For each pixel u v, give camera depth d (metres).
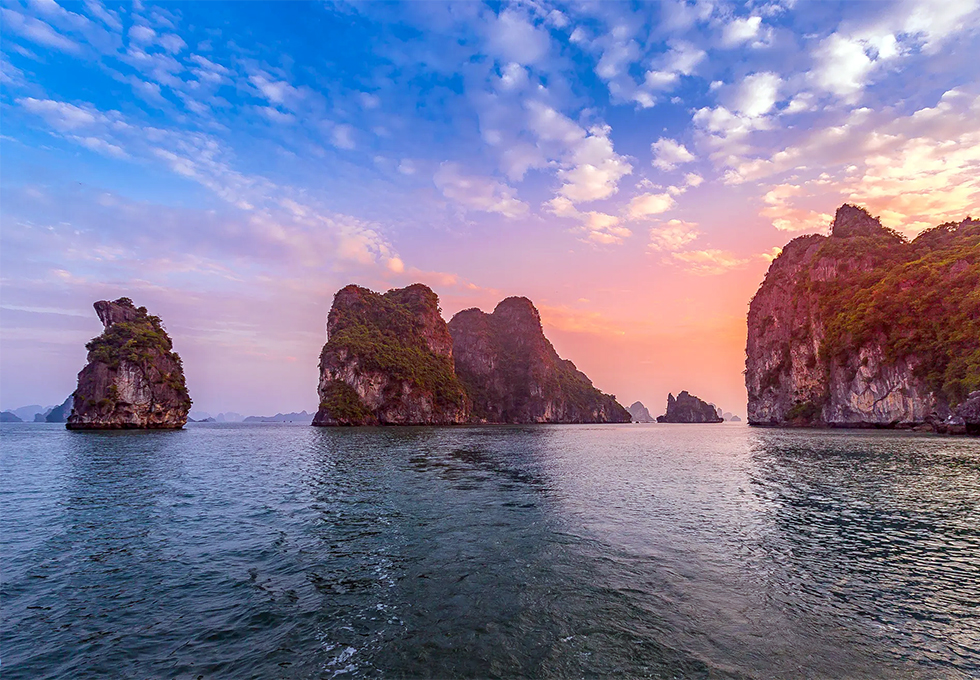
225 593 9.73
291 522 15.88
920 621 8.19
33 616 8.70
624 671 6.60
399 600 9.24
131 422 95.44
